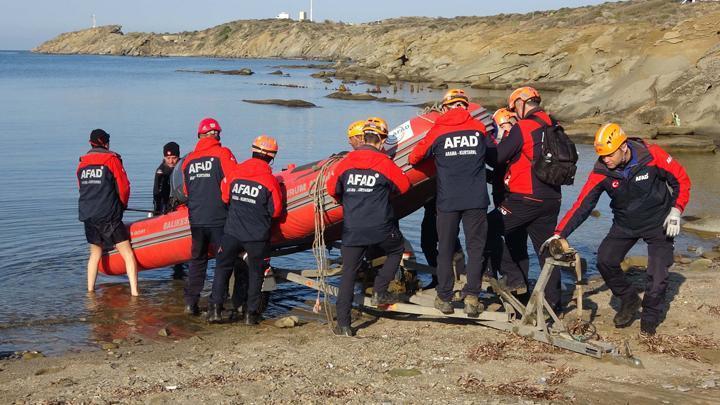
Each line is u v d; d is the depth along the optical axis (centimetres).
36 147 2245
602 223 1298
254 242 759
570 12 7894
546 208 705
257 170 753
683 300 804
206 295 908
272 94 5091
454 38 7819
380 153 698
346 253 707
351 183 695
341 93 4791
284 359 640
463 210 678
